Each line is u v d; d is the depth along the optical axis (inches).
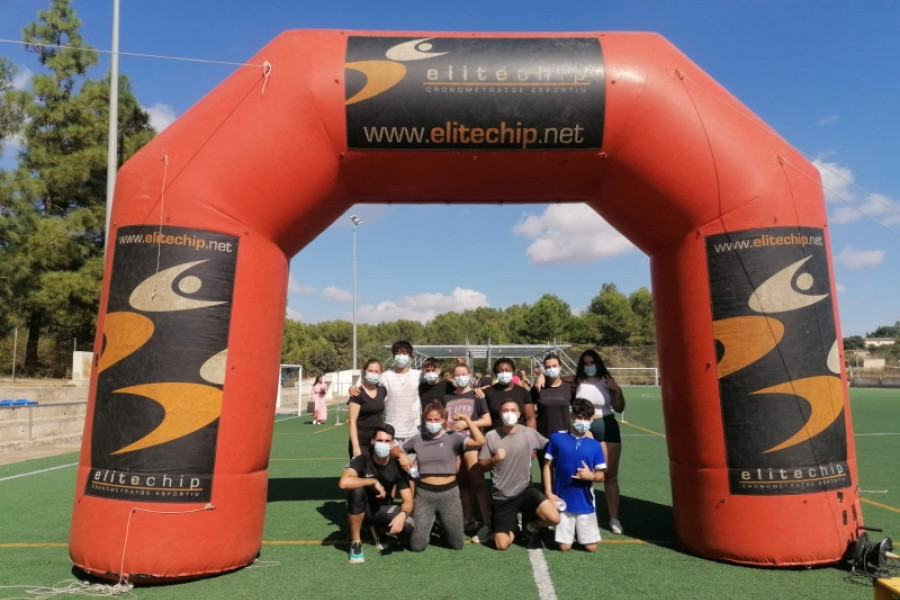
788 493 164.6
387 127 174.2
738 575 161.0
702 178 175.6
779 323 170.1
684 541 181.2
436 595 148.1
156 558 154.4
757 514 165.2
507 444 187.0
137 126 957.8
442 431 187.9
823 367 171.0
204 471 160.2
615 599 144.9
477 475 202.1
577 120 174.9
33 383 816.3
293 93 172.1
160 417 159.3
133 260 166.2
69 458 384.8
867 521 213.2
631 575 161.9
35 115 868.6
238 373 167.6
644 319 2343.8
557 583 156.2
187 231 166.1
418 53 175.6
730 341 171.9
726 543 168.6
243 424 167.6
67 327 970.1
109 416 160.7
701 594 147.7
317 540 197.2
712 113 177.2
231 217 169.6
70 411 498.0
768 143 180.7
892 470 316.8
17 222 715.4
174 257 164.9
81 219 872.3
